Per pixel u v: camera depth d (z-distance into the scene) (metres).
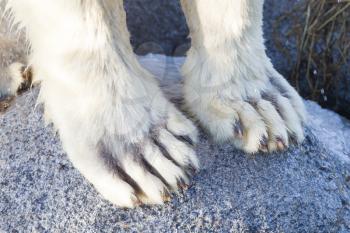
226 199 1.95
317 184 2.03
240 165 1.99
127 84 1.93
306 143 2.06
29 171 2.00
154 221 1.92
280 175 2.00
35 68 2.08
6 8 2.06
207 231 1.93
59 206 1.95
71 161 1.96
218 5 1.97
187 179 1.92
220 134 1.98
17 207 1.96
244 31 1.99
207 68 1.99
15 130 2.06
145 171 1.89
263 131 1.96
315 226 2.00
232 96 1.98
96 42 1.92
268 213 1.96
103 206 1.93
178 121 1.93
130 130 1.90
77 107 1.93
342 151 2.17
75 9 1.90
